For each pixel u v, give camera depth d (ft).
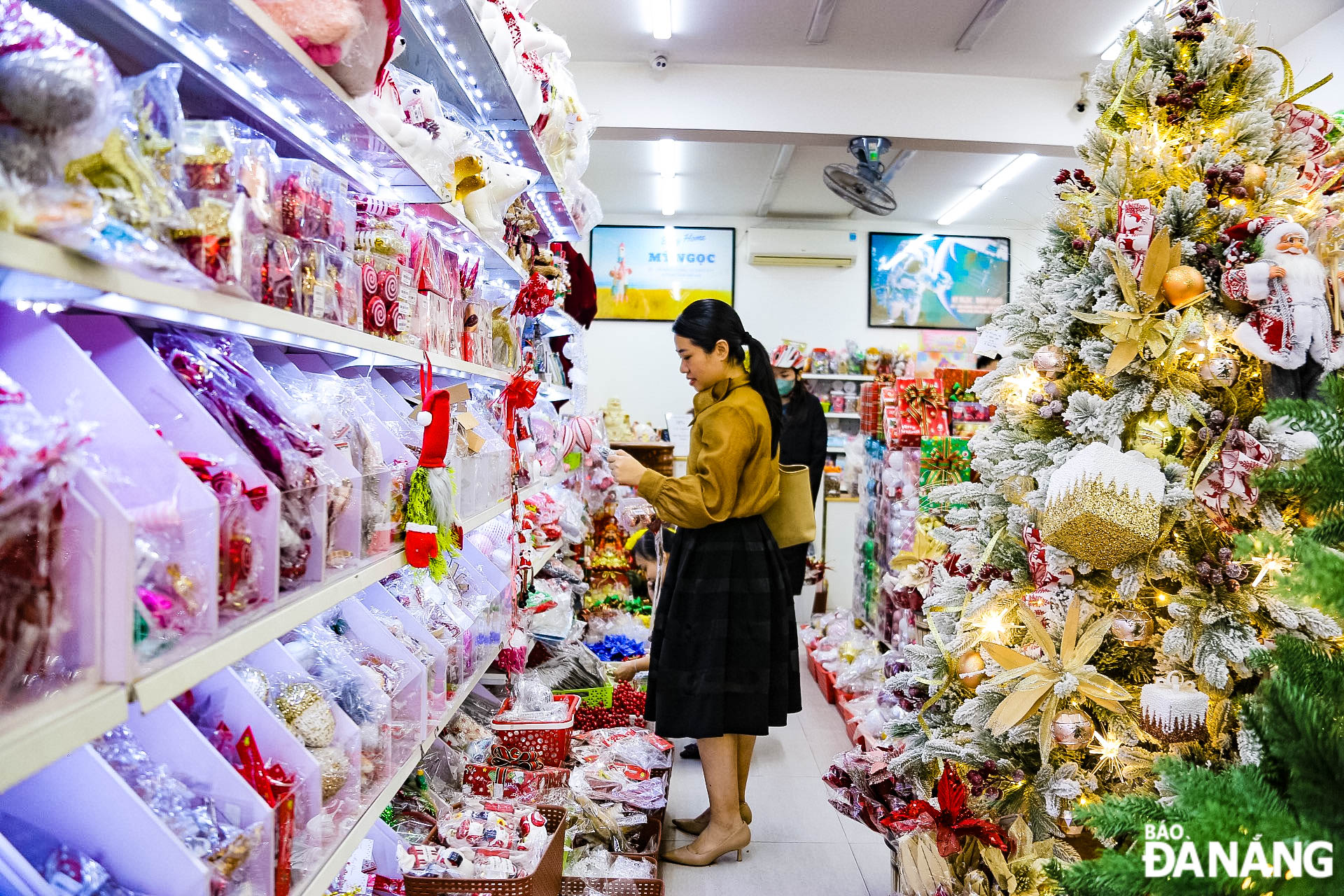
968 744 5.70
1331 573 2.01
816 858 8.43
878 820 6.41
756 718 7.88
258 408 3.38
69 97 1.84
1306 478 2.27
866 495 15.87
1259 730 2.22
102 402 2.47
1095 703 5.25
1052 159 19.75
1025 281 6.23
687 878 8.01
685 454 23.32
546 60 8.86
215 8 2.75
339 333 3.63
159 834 2.48
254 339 4.05
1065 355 5.66
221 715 3.34
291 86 3.42
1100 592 5.44
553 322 11.10
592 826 7.33
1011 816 5.44
